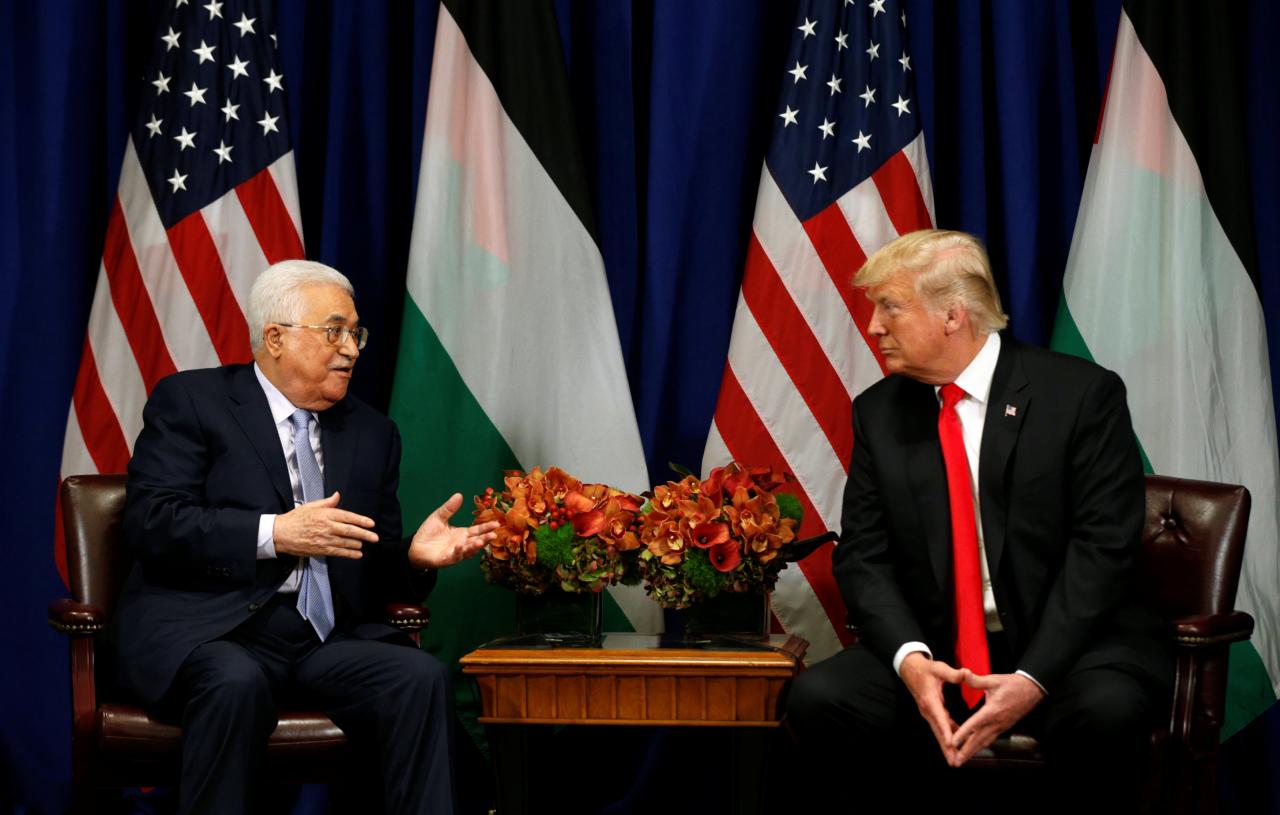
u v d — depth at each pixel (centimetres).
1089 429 426
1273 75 561
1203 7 546
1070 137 573
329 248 578
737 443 541
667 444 580
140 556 439
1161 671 409
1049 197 577
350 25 584
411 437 537
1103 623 408
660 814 564
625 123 580
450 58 552
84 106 568
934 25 584
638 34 591
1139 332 530
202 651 421
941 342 431
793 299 541
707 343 579
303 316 454
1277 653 516
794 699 421
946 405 442
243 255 547
